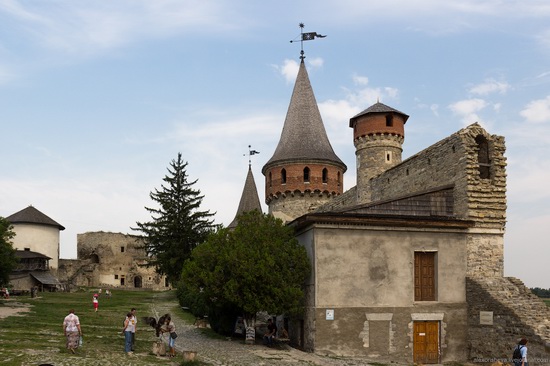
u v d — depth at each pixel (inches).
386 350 979.9
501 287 1012.5
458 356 1019.3
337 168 2113.7
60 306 1644.9
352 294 981.8
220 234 1066.1
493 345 968.3
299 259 989.8
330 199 2068.2
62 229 3299.7
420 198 1130.0
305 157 2052.2
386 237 1018.1
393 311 995.3
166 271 2236.7
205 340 1055.6
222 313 1134.4
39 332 968.3
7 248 1726.1
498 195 1098.7
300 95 2204.7
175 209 2292.1
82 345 832.9
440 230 1049.5
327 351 953.5
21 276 2760.8
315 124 2159.2
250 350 930.1
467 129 1117.7
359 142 1739.7
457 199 1117.1
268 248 1007.0
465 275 1052.5
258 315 1444.4
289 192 2053.4
